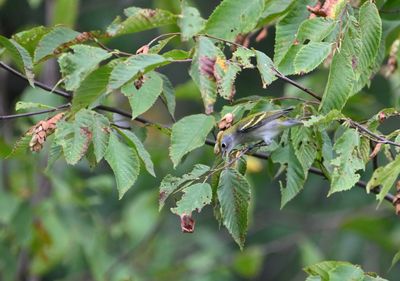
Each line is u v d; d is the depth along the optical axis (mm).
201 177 6129
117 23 6848
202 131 6254
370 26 6117
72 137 5977
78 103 6059
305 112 6438
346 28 6043
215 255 14320
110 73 5871
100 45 6789
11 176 12172
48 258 12414
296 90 10273
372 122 6262
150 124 6996
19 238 11531
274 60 6727
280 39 6727
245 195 5914
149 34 15188
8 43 6508
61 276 15180
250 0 6625
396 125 13992
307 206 15430
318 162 6805
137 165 6152
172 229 14852
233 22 6645
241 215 5926
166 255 13969
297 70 5922
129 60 5758
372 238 13148
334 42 6062
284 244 15000
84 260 13273
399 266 14453
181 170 12609
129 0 13453
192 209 5883
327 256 14594
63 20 10727
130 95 6223
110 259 13148
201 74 5766
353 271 5715
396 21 7605
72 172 12609
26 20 16641
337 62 6035
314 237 14969
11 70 6848
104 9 15508
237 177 5934
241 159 6406
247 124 6398
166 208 13977
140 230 13383
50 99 10742
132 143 6176
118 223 14000
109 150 6121
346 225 13148
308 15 6711
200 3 15922
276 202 15883
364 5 6129
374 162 7008
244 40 7637
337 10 6086
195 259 13805
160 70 16312
